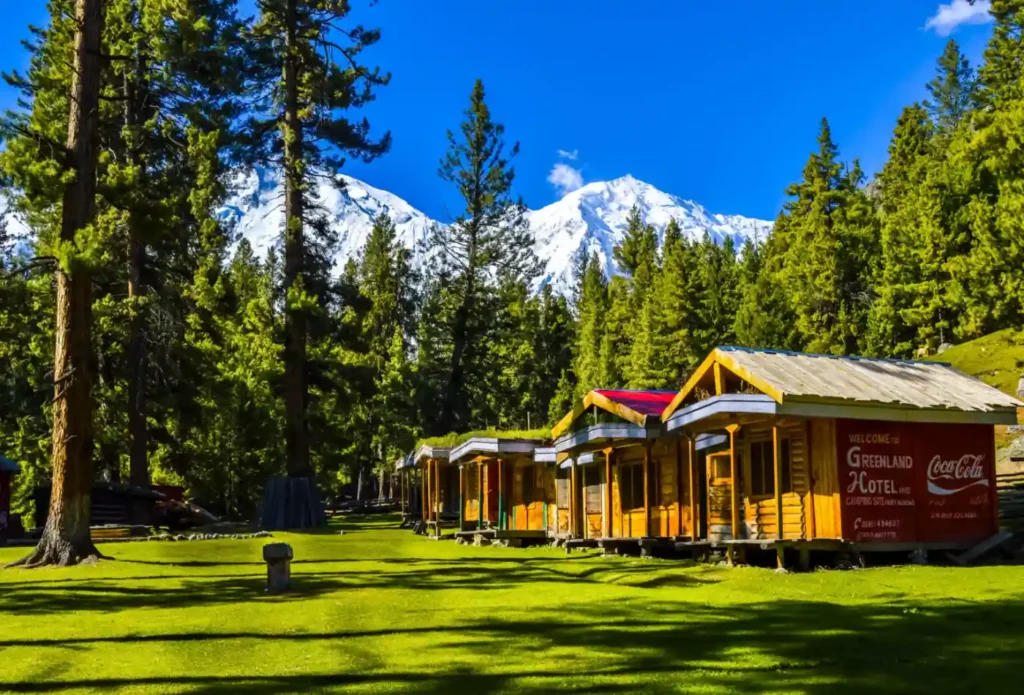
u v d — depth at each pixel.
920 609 10.70
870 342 54.28
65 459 18.17
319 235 37.81
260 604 12.25
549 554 21.59
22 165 17.23
